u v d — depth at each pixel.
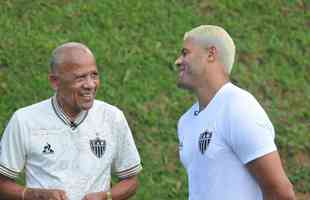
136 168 8.00
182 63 7.14
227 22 15.10
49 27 14.03
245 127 6.66
